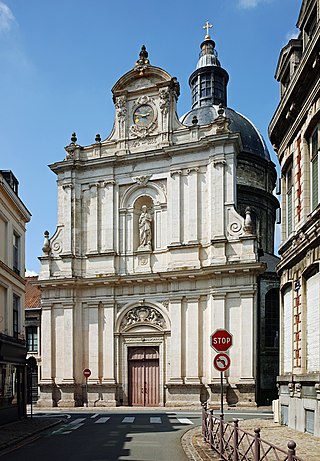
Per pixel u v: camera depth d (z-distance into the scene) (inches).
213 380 1222.9
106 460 502.3
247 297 1226.0
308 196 651.5
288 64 750.5
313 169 639.1
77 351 1374.3
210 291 1263.5
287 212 781.9
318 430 576.1
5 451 576.4
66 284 1385.3
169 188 1360.7
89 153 1465.3
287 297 752.3
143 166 1401.3
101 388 1338.6
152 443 622.8
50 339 1387.8
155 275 1316.4
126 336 1348.4
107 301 1369.3
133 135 1421.0
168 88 1393.9
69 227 1428.4
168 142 1373.0
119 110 1443.2
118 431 759.1
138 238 1397.6
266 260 1600.6
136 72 1422.2
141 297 1342.3
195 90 2069.4
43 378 1374.3
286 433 629.3
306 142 660.7
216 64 2057.1
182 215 1333.7
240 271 1231.5
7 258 962.7
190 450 558.9
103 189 1432.1
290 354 727.1
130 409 1227.2
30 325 1689.2
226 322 1235.2
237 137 1296.8
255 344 1212.5
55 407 1330.0
